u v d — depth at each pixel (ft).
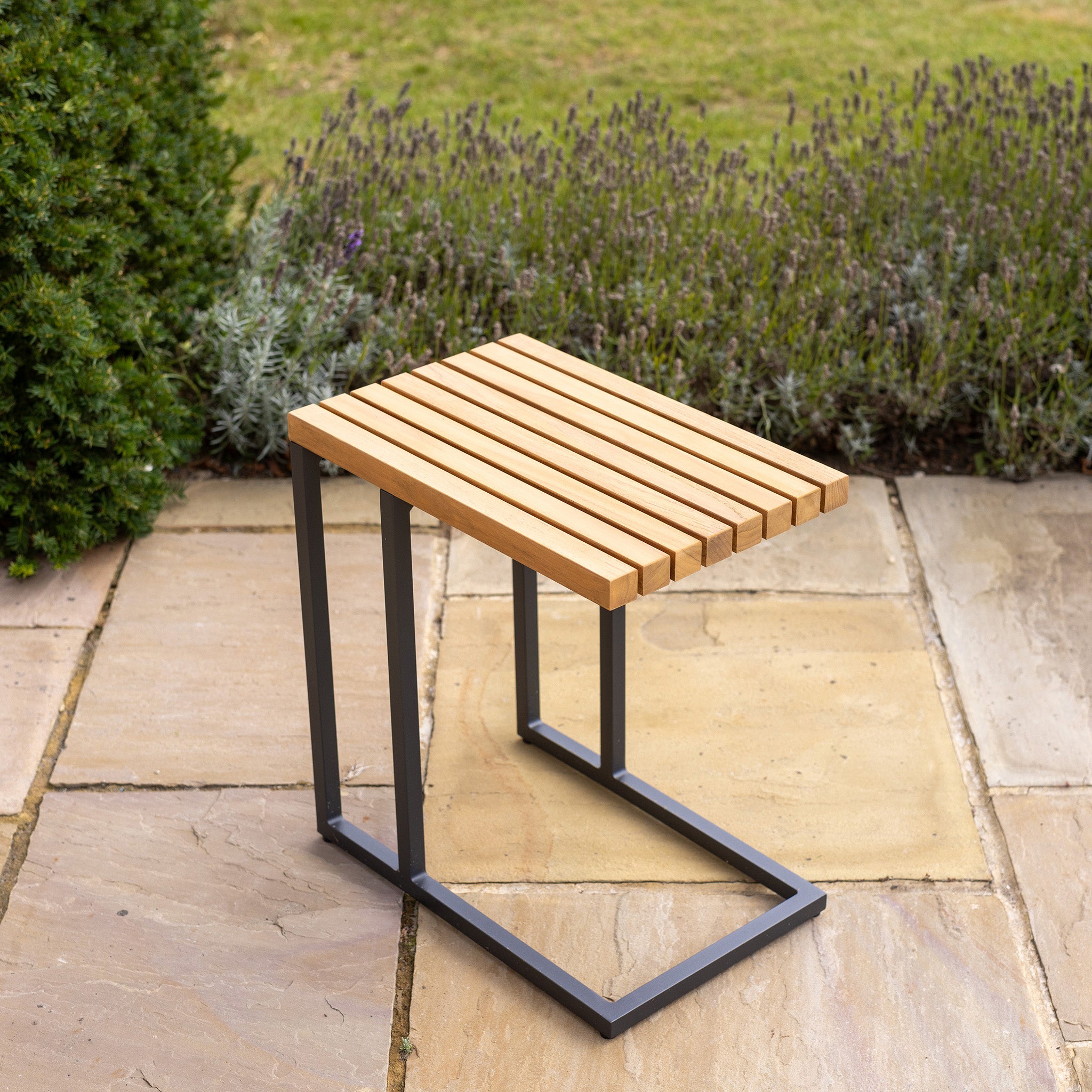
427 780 8.91
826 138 15.62
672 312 12.94
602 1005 7.09
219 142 13.96
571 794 8.80
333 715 7.89
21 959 7.50
